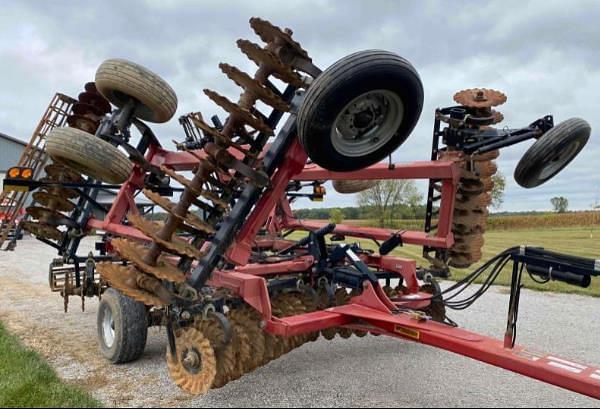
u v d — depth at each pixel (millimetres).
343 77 2828
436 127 4754
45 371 3963
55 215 5895
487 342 3062
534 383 3959
